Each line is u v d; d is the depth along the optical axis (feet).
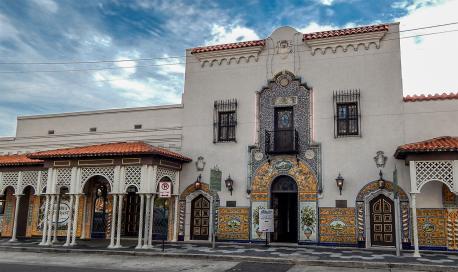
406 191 53.36
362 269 39.52
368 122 56.49
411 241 52.16
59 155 58.39
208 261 44.75
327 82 59.26
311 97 59.52
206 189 62.34
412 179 47.93
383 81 56.85
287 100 60.59
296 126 59.57
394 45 57.26
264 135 60.80
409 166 50.98
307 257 44.60
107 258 47.62
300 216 57.31
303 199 57.52
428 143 49.32
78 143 70.23
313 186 57.36
